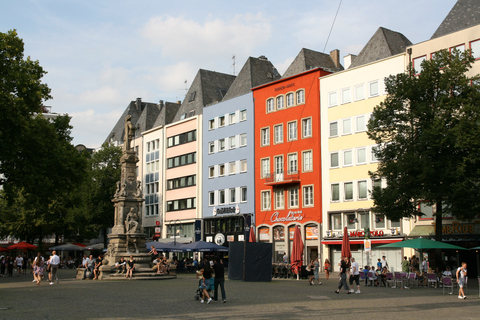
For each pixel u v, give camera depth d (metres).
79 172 43.97
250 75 70.19
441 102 34.91
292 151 60.00
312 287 32.34
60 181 41.59
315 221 56.38
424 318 17.20
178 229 77.38
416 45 48.59
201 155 73.56
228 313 18.11
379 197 36.38
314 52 65.44
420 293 28.39
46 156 41.47
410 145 35.59
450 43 45.94
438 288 32.50
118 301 22.34
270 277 37.53
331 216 55.41
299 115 59.59
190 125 76.25
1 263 50.34
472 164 33.88
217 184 70.19
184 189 76.44
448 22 48.88
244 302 22.09
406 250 47.69
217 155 70.62
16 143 37.78
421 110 35.19
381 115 37.50
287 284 35.03
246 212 65.12
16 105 37.66
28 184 39.84
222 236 67.81
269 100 63.75
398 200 36.00
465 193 33.44
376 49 55.34
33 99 39.59
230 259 39.31
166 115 85.62
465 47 44.94
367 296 26.03
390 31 56.81
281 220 60.28
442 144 33.88
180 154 78.00
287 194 60.19
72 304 21.09
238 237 65.75
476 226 42.72
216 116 71.31
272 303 21.70
